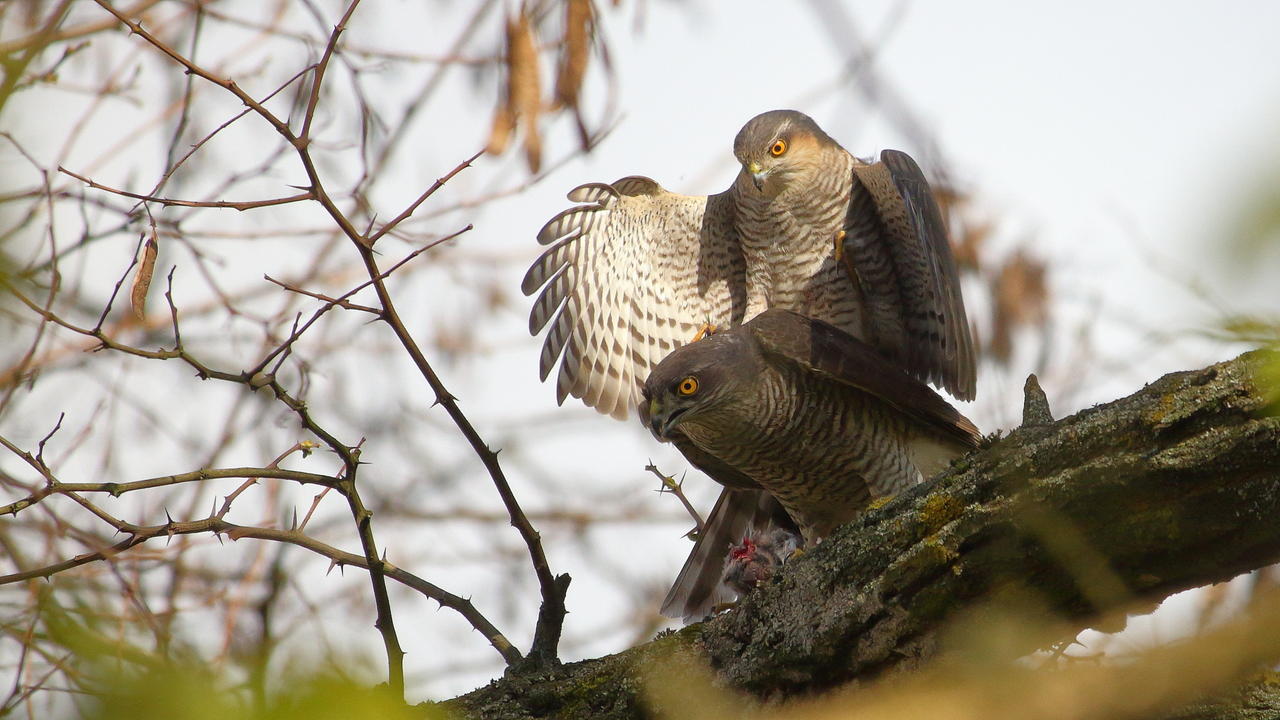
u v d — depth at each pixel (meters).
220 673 3.18
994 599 6.36
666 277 11.98
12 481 7.59
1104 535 5.92
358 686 3.03
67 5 7.64
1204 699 5.91
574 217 11.97
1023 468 6.14
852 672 6.83
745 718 7.06
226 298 10.60
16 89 7.27
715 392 10.34
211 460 10.64
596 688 7.48
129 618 5.48
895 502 6.81
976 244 9.23
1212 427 5.50
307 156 7.44
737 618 7.25
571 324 12.20
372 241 7.62
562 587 8.02
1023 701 4.86
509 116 8.31
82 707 3.10
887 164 10.27
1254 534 5.61
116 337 10.31
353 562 7.70
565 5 8.40
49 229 7.66
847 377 10.29
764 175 10.93
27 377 9.17
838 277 11.23
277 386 7.55
